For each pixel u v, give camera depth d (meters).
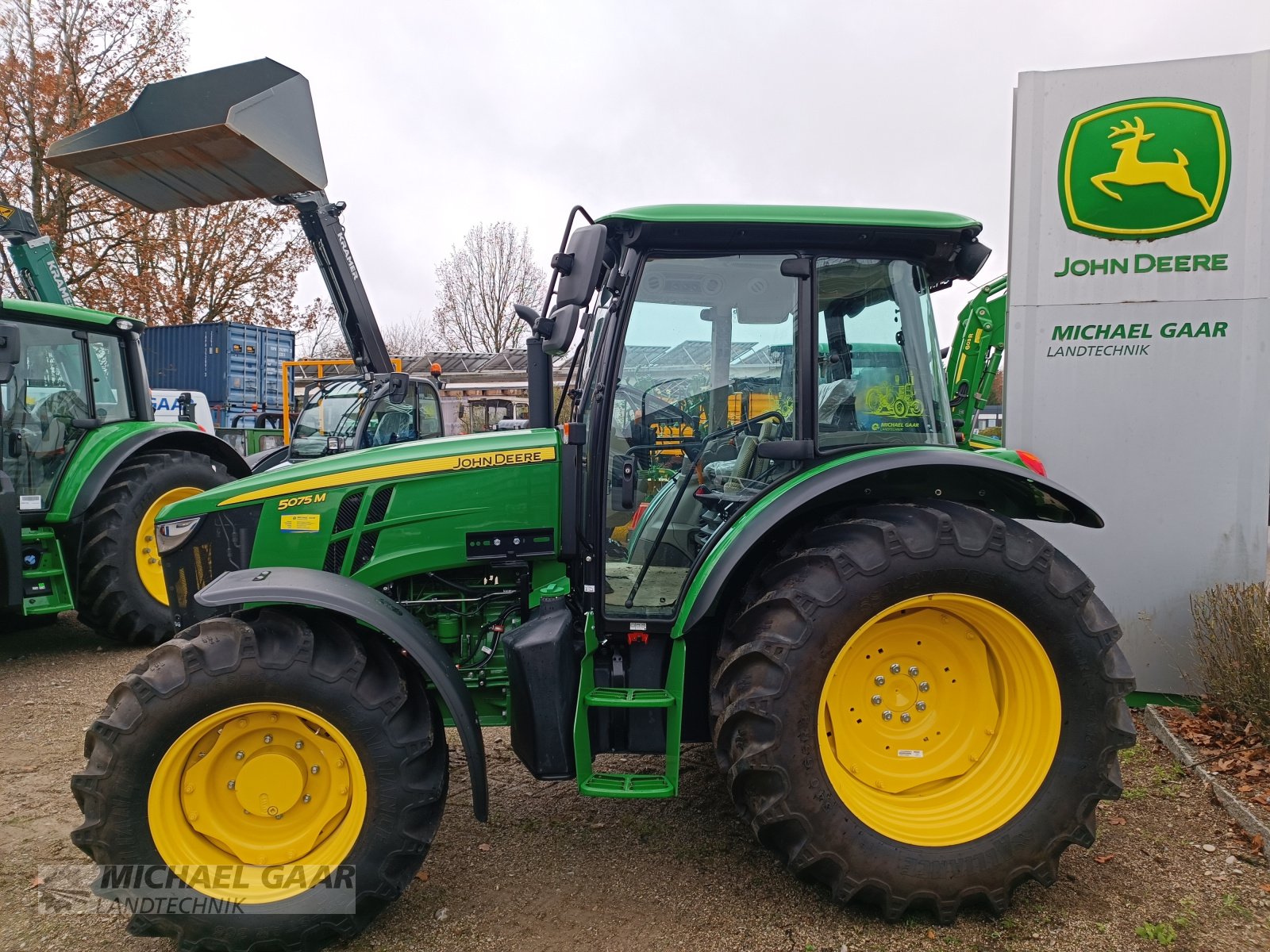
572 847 2.95
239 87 4.49
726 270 2.79
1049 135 4.19
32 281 6.29
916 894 2.40
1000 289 5.80
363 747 2.35
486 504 2.85
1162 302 4.11
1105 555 4.24
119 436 5.49
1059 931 2.41
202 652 2.31
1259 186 3.97
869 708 2.62
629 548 2.82
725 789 3.40
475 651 2.95
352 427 8.72
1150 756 3.60
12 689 4.77
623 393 2.79
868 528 2.49
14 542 4.79
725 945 2.38
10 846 3.02
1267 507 4.05
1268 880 2.65
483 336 30.12
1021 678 2.56
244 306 19.94
